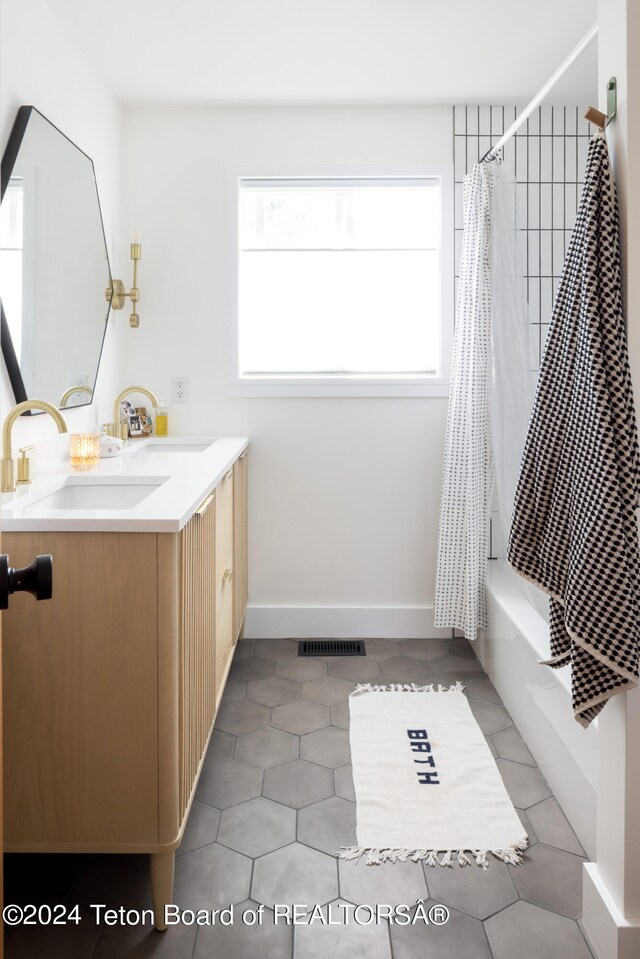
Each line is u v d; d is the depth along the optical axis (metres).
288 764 2.21
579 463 1.48
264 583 3.31
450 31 2.49
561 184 3.15
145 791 1.54
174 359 3.22
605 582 1.41
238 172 3.16
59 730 1.54
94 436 2.29
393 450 3.27
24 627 1.53
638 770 1.41
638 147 1.42
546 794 2.05
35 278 2.16
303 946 1.50
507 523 2.71
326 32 2.49
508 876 1.72
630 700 1.41
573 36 2.53
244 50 2.63
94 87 2.77
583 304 1.47
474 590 2.84
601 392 1.42
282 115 3.15
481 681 2.82
